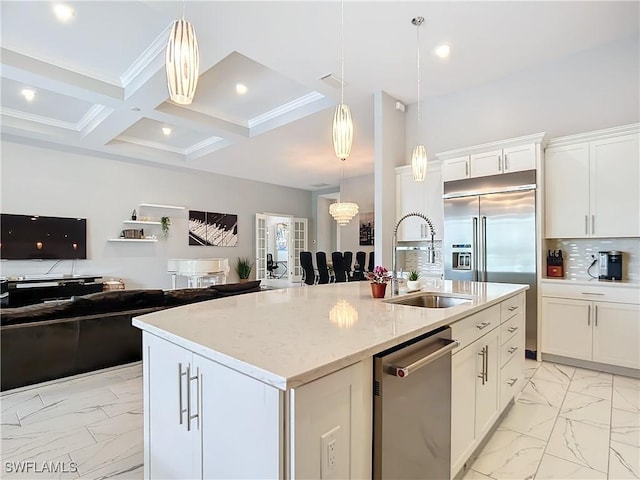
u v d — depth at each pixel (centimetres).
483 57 373
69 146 649
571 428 228
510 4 291
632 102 344
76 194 657
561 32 333
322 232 1141
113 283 651
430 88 441
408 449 132
